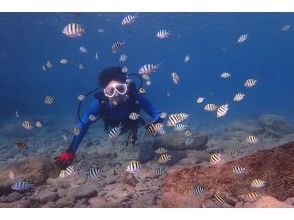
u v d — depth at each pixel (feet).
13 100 24.03
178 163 6.22
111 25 28.22
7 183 4.93
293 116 18.22
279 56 96.12
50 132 13.65
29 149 9.83
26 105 23.99
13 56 48.96
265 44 59.98
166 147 7.09
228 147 7.78
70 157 5.64
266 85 99.09
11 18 22.74
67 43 39.40
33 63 61.93
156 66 6.41
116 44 7.23
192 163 6.07
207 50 64.13
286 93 55.21
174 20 27.50
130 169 4.32
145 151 6.86
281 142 8.64
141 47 51.98
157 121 5.81
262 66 135.74
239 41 7.57
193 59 91.20
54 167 5.78
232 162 4.00
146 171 5.70
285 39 52.49
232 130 10.68
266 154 3.96
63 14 22.17
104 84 5.86
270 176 3.79
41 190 5.05
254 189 3.75
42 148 9.77
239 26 34.53
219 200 3.52
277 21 32.42
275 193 3.70
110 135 5.28
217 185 3.84
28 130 13.34
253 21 31.71
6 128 13.65
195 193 3.67
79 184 5.35
